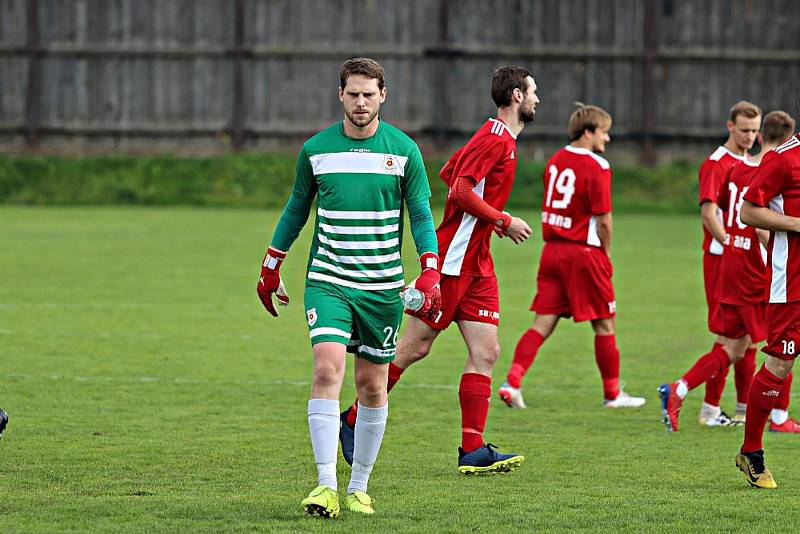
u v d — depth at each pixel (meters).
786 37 113.00
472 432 22.31
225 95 114.56
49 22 114.31
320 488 18.58
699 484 21.61
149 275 58.34
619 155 114.50
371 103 18.66
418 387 31.97
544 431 26.81
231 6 113.81
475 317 22.72
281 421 27.00
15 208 104.44
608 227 29.92
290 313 46.50
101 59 114.50
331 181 19.02
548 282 30.45
